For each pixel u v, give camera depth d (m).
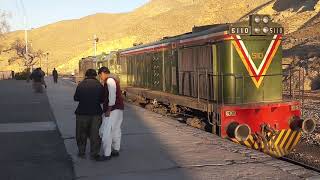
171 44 17.05
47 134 13.06
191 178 7.62
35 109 21.11
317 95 27.77
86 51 117.69
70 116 17.53
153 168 8.38
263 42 12.90
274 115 12.43
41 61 132.88
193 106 14.11
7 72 81.06
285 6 78.06
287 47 49.09
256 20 12.70
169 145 10.59
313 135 15.95
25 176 8.14
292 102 12.66
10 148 10.83
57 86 46.06
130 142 11.08
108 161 9.04
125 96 25.25
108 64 30.77
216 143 10.75
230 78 12.65
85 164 8.82
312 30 52.88
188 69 15.28
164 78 18.11
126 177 7.79
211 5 113.00
